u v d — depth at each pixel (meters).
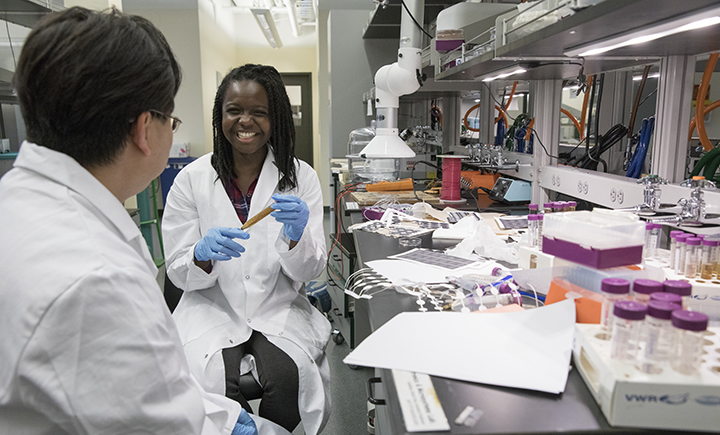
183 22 5.75
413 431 0.57
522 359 0.73
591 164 2.32
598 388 0.62
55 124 0.62
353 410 1.99
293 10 6.45
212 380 1.26
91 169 0.66
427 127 3.80
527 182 2.44
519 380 0.67
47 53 0.59
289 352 1.35
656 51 1.44
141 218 4.00
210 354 1.29
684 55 1.49
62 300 0.54
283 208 1.30
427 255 1.42
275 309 1.48
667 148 1.54
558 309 0.83
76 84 0.59
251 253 1.45
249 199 1.57
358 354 0.75
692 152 2.61
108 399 0.58
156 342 0.63
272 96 1.43
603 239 0.76
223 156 1.50
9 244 0.58
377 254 1.46
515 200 2.39
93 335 0.57
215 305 1.47
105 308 0.57
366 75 4.36
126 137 0.65
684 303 0.65
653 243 1.08
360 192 2.73
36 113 0.62
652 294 0.63
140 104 0.64
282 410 1.30
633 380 0.56
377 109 2.62
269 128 1.44
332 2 5.43
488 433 0.56
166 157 0.73
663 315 0.57
